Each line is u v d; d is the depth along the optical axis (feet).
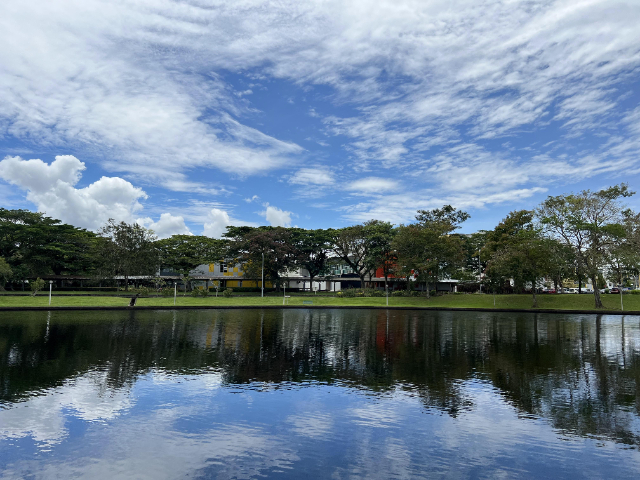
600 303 170.30
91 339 75.05
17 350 63.10
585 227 157.58
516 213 204.95
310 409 36.50
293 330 92.58
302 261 247.91
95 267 226.17
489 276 204.54
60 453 27.61
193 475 24.88
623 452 28.55
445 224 217.15
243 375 48.42
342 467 26.05
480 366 54.34
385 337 82.17
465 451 28.50
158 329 91.15
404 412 36.04
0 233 210.59
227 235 268.82
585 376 49.24
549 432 31.91
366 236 240.12
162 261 236.84
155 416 34.47
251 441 29.78
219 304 176.76
